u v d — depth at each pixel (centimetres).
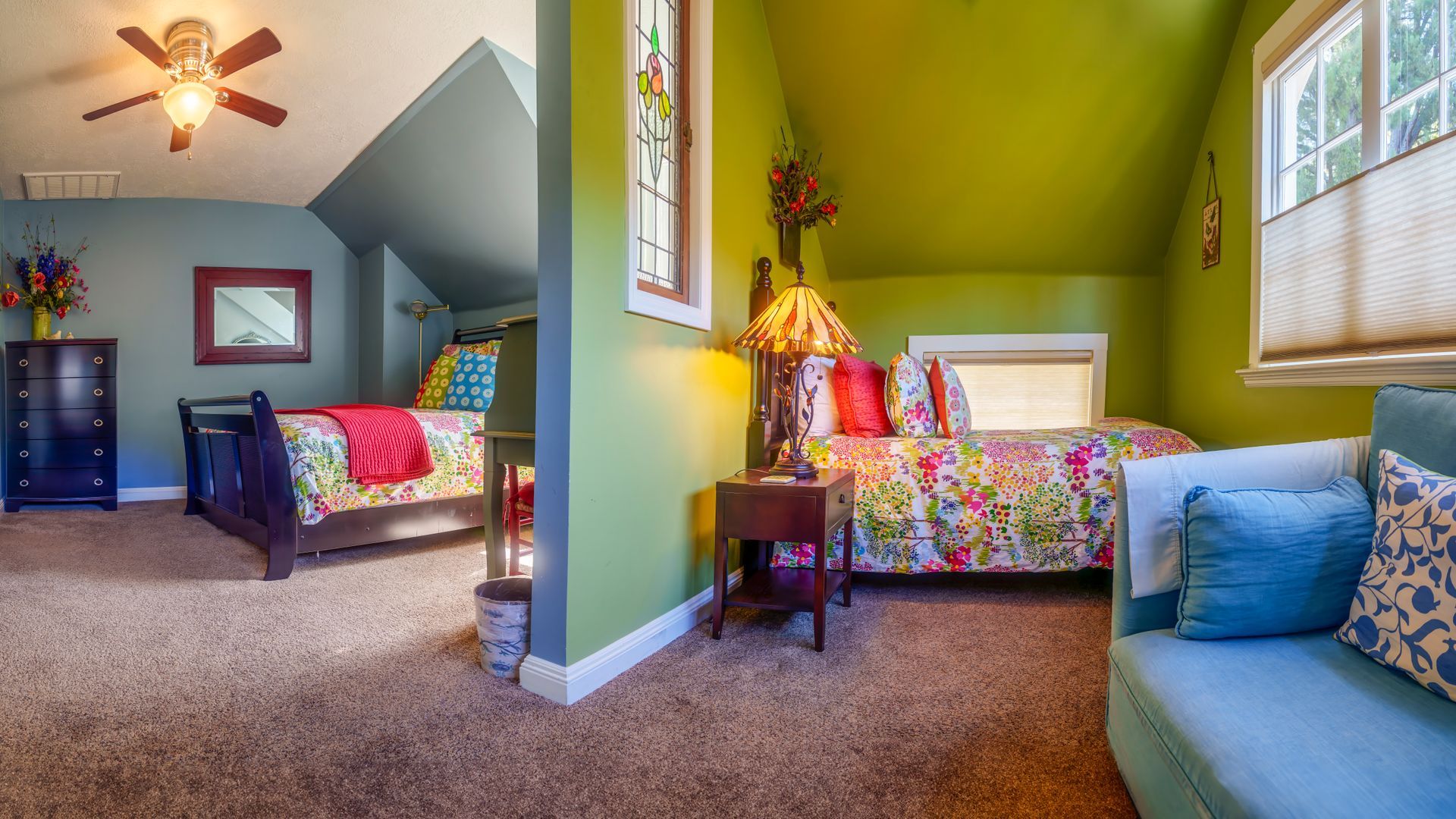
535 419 221
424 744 154
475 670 196
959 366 388
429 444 345
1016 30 293
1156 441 276
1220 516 129
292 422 316
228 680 188
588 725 164
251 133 419
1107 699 148
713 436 259
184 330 530
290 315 559
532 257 464
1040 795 135
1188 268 332
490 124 387
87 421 466
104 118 380
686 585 238
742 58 284
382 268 545
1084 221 350
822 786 138
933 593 280
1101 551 271
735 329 279
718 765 146
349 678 190
